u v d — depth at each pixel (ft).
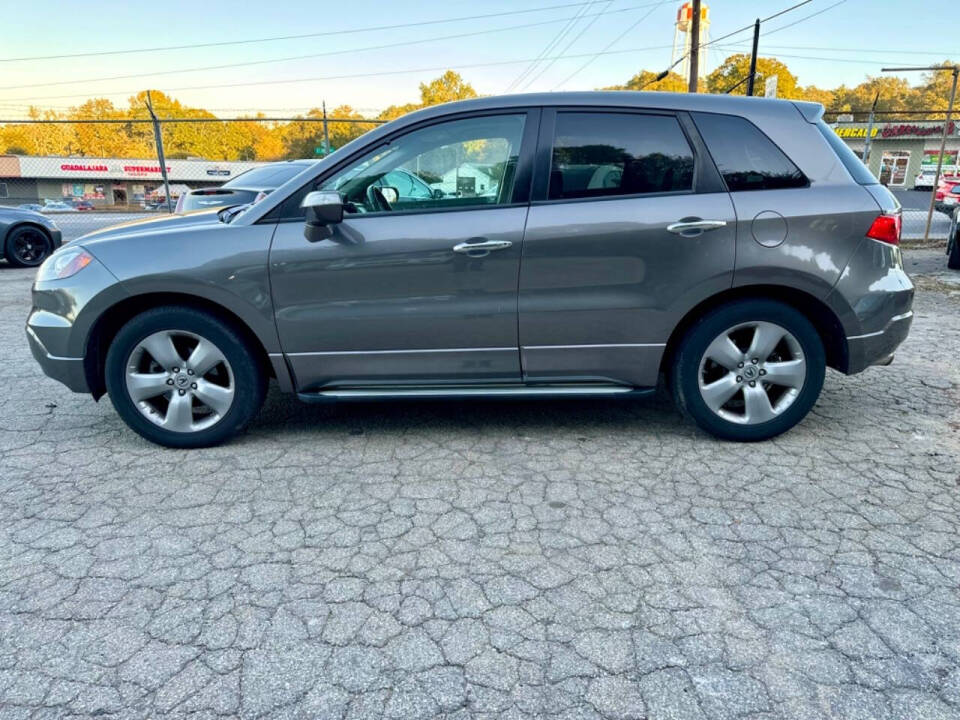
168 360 11.87
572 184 11.30
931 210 50.49
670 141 11.32
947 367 17.12
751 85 67.36
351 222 11.30
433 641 7.18
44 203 142.92
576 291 11.31
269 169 28.96
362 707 6.31
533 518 9.69
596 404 14.47
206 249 11.37
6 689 6.55
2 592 8.07
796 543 8.93
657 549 8.84
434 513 9.87
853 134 155.33
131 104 245.04
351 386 12.04
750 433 12.05
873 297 11.36
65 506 10.20
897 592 7.88
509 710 6.26
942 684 6.48
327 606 7.77
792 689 6.45
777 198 11.14
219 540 9.21
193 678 6.68
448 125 11.51
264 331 11.53
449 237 11.16
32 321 11.98
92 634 7.33
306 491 10.61
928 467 11.19
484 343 11.60
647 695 6.40
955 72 46.83
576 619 7.49
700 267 11.16
